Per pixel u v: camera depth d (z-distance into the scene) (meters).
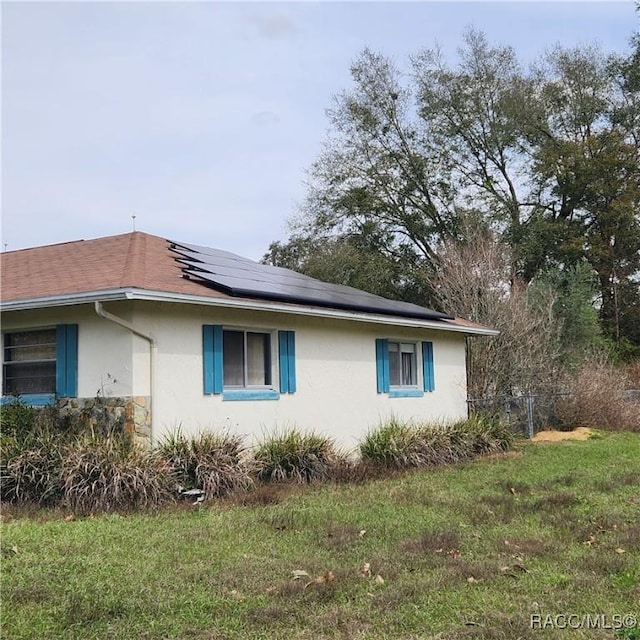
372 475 11.02
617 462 12.19
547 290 23.62
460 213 30.20
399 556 6.09
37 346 10.12
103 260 11.11
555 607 4.82
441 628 4.47
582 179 29.45
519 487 9.70
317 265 29.98
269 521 7.47
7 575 5.45
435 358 15.42
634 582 5.34
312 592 5.10
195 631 4.41
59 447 8.48
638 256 30.19
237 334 10.82
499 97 31.33
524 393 17.86
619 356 27.25
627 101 30.66
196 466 8.91
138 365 9.06
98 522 7.36
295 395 11.57
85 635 4.34
